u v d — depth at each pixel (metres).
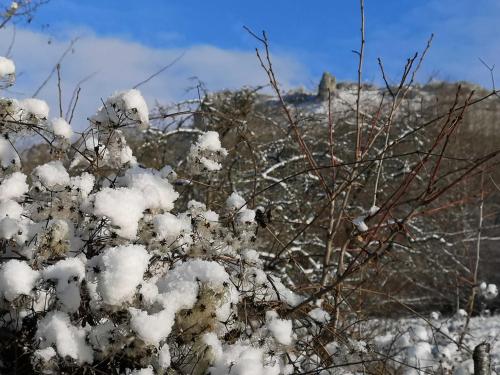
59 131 2.85
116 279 2.04
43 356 2.04
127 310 2.17
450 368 4.66
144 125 2.87
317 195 7.12
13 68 2.86
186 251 2.81
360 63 3.85
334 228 3.93
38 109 2.87
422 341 5.33
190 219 2.84
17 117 2.85
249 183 7.61
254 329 2.76
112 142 3.02
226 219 3.11
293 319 3.39
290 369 2.79
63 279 2.13
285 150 7.98
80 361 2.08
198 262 2.38
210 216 2.95
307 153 3.93
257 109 8.02
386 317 6.59
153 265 2.62
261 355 2.47
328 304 3.57
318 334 3.16
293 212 6.58
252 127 7.36
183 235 2.68
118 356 2.18
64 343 2.05
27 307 2.24
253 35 3.90
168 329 2.12
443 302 10.68
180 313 2.31
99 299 2.25
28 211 2.62
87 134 2.94
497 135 14.27
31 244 2.42
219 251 2.97
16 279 2.09
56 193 2.55
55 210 2.53
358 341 3.35
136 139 6.96
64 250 2.46
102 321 2.35
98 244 2.57
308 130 7.86
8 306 2.16
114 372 2.23
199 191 5.15
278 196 7.75
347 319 4.04
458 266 11.41
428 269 10.28
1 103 2.77
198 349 2.34
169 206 2.61
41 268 2.43
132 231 2.28
